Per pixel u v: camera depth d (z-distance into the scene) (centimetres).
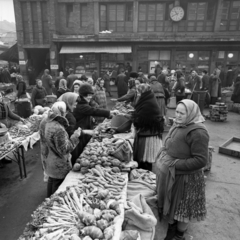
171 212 245
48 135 263
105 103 637
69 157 298
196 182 238
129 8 1688
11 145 386
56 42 1678
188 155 238
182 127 241
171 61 1659
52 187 303
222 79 1483
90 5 1686
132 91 589
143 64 1697
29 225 195
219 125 821
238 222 316
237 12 1602
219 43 1588
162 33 1680
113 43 1666
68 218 198
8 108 485
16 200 373
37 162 519
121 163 306
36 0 1642
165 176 249
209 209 343
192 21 1647
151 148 380
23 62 1756
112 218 191
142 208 245
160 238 271
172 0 1614
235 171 468
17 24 1700
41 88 775
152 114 372
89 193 238
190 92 987
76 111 371
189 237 283
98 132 407
